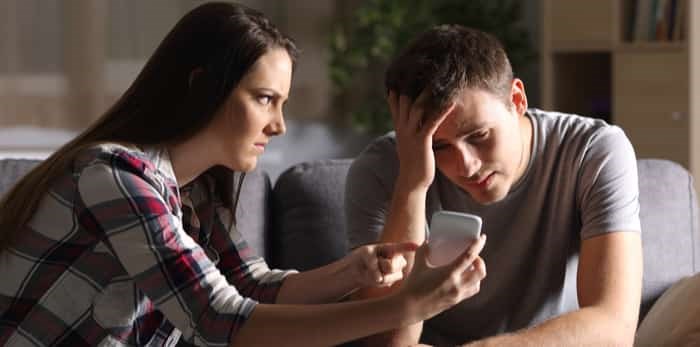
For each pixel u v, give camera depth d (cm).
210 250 178
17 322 154
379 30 455
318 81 477
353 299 190
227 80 151
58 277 152
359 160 206
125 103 157
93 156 149
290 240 215
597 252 185
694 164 395
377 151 204
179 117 155
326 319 143
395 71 185
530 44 474
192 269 144
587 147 194
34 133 430
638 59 402
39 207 152
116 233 145
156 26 441
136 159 149
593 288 181
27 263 153
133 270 145
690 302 193
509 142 180
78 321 154
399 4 452
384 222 199
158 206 146
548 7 421
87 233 150
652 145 402
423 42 184
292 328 143
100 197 146
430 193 203
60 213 150
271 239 220
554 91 426
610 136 195
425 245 146
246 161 156
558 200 196
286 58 155
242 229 210
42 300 153
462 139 178
